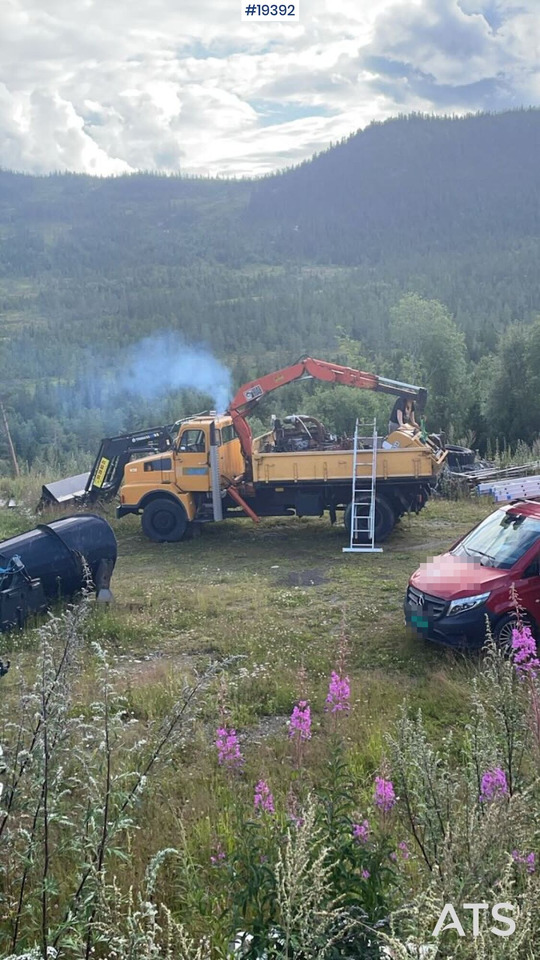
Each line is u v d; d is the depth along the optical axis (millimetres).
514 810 3586
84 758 4430
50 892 3725
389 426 19109
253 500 18250
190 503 18141
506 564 10172
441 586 10070
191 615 12164
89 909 3561
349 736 7488
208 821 5730
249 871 3893
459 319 175375
